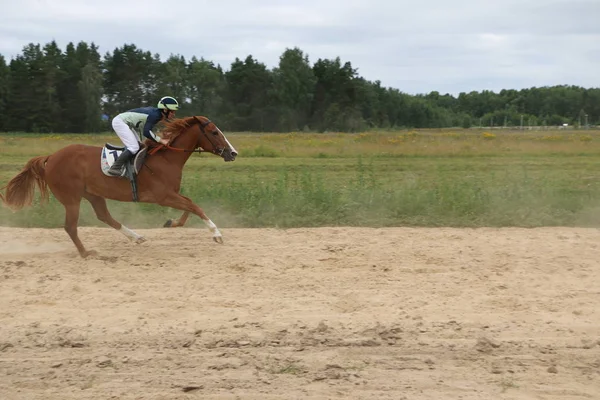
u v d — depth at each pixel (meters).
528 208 12.92
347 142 35.34
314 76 81.44
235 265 9.22
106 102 77.56
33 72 71.62
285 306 7.49
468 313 7.22
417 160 27.03
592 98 129.75
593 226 12.36
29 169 10.26
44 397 5.29
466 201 13.14
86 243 10.95
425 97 138.75
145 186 10.08
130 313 7.32
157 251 10.26
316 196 13.46
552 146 31.98
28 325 6.95
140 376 5.66
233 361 5.92
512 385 5.42
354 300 7.70
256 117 76.69
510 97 136.12
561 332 6.63
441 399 5.18
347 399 5.17
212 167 23.89
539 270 8.93
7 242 11.05
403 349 6.19
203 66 81.44
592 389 5.37
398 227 12.27
